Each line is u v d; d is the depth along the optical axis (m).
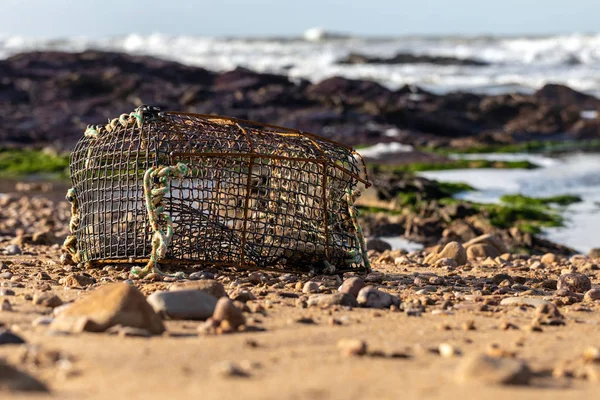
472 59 61.22
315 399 3.65
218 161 7.84
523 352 4.94
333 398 3.67
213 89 37.97
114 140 8.25
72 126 31.61
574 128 33.66
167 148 7.69
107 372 4.03
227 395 3.67
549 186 21.12
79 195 8.43
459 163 24.84
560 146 31.31
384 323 5.74
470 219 16.11
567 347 5.13
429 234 15.19
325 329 5.39
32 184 21.94
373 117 33.50
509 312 6.48
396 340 5.16
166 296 5.61
